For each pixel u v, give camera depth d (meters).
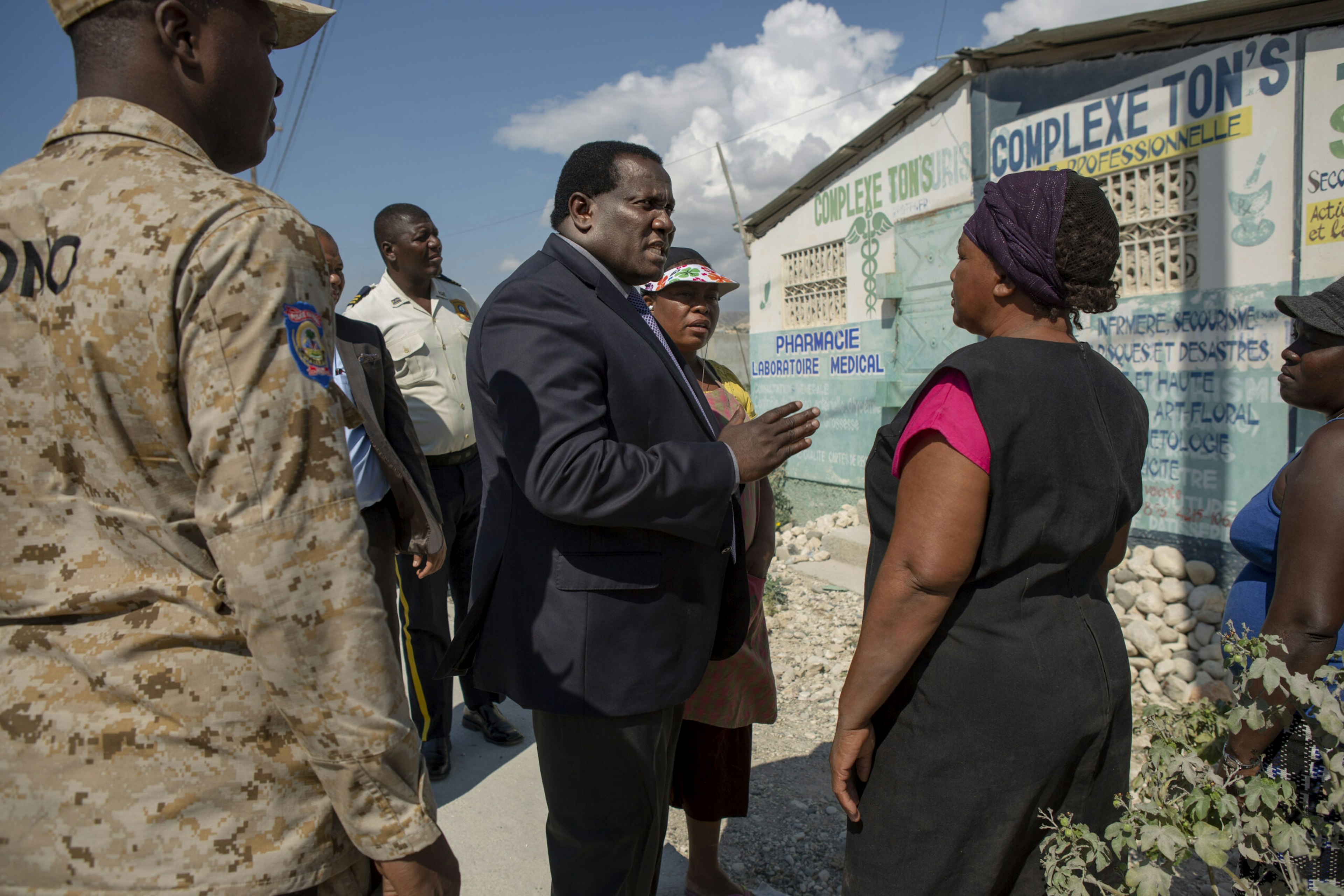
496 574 1.86
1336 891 1.35
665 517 1.64
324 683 1.01
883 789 1.57
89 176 1.04
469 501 3.51
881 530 1.69
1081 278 1.48
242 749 1.05
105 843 1.01
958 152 5.98
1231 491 4.43
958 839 1.48
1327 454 1.62
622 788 1.79
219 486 0.97
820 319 7.76
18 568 1.07
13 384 1.05
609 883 1.81
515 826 2.98
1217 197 4.44
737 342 12.50
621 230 1.87
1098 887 1.53
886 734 1.59
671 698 1.77
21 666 1.06
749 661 2.37
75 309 1.00
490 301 1.81
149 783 1.02
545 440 1.59
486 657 1.88
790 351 8.16
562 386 1.63
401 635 3.30
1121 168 4.91
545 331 1.68
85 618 1.06
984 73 5.69
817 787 3.19
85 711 1.03
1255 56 4.25
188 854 1.02
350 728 1.02
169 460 1.03
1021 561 1.45
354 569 1.04
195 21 1.11
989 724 1.46
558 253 1.84
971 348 1.49
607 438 1.64
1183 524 4.65
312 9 1.25
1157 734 1.76
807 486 7.95
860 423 7.23
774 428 1.74
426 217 3.59
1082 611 1.52
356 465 2.39
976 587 1.48
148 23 1.08
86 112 1.09
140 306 0.98
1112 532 1.53
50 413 1.04
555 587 1.75
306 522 1.00
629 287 2.03
